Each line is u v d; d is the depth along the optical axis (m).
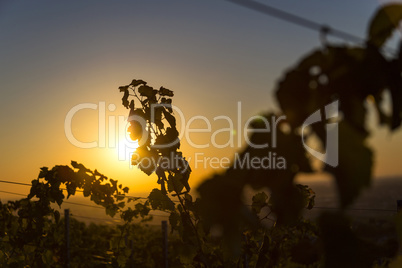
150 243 15.13
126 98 4.10
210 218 0.58
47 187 5.98
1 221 6.10
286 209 0.57
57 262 7.20
